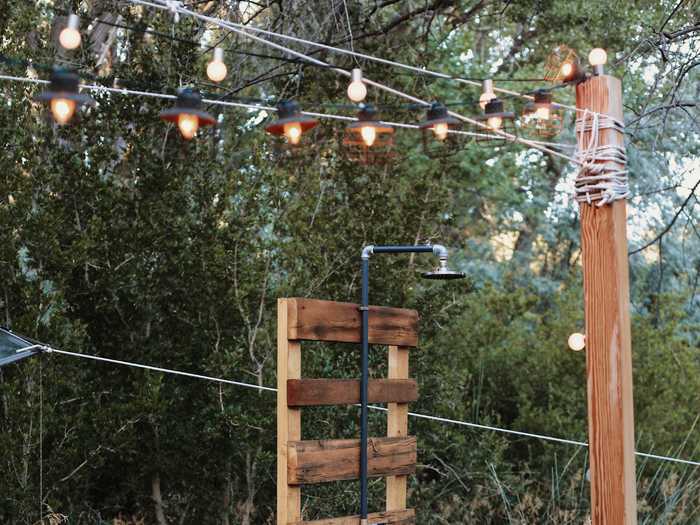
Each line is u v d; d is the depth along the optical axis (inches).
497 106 147.3
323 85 282.5
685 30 243.8
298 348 154.0
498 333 342.0
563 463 308.2
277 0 298.7
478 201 494.9
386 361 261.1
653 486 310.2
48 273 228.5
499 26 385.1
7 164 227.1
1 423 224.1
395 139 366.3
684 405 342.3
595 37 350.6
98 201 236.4
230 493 252.5
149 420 230.5
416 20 376.5
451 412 283.4
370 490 250.5
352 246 258.2
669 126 359.3
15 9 247.3
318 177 268.5
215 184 250.1
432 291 274.4
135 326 243.4
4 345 190.5
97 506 254.8
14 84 231.3
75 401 236.4
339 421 258.7
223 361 237.6
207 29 296.2
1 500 214.5
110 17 307.3
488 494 287.6
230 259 239.3
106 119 240.5
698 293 446.9
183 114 119.0
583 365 330.3
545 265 528.4
